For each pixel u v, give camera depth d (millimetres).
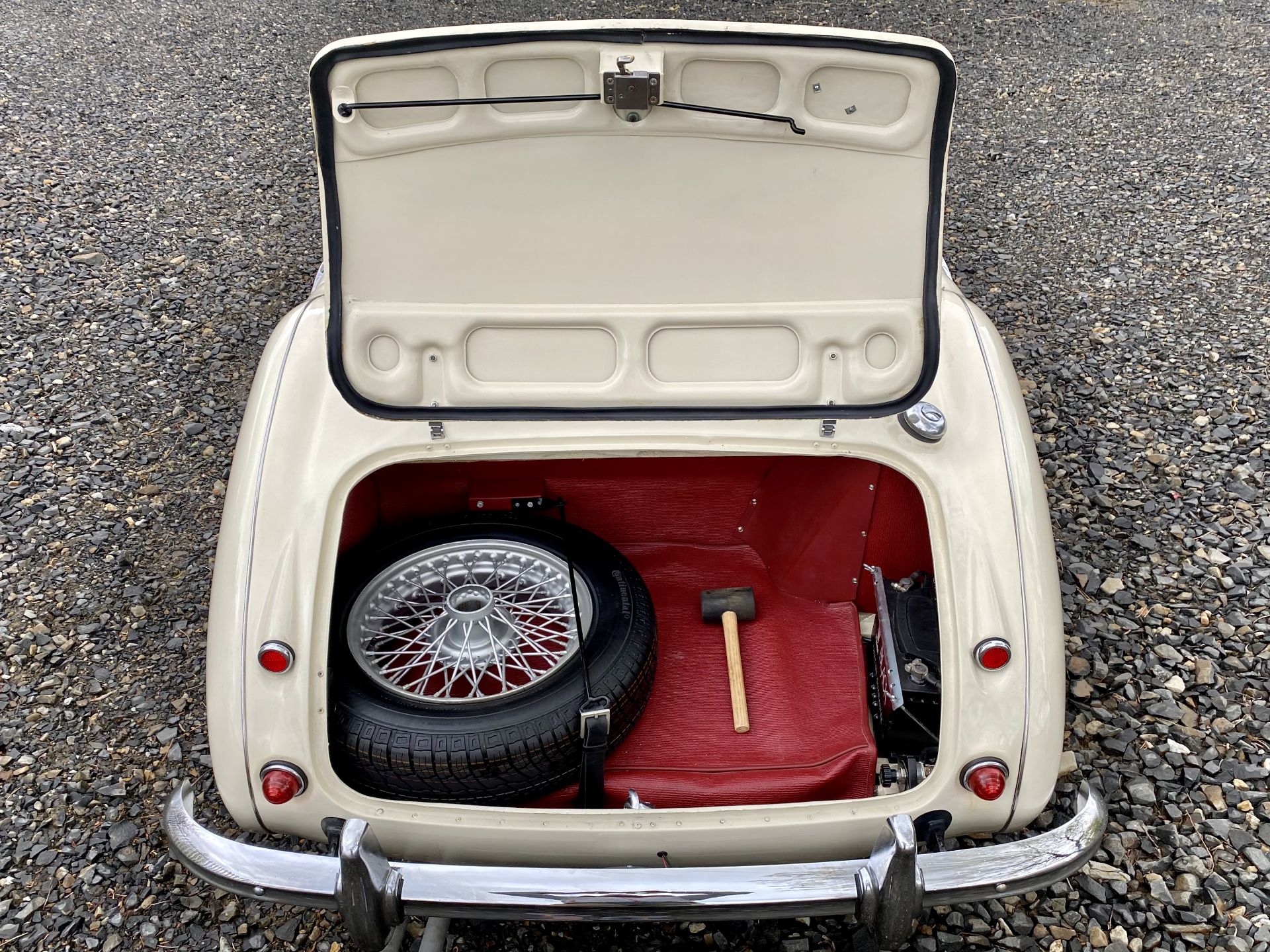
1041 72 7453
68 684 3090
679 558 2896
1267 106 6773
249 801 1980
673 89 1695
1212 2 8766
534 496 2721
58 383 4414
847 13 8586
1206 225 5465
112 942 2428
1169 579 3361
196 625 3291
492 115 1718
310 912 2492
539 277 1918
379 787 2088
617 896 1811
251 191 6031
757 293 1949
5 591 3406
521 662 2289
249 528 2123
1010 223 5551
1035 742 1979
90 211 5766
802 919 2463
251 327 4805
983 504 2178
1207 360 4434
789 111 1721
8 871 2582
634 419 2049
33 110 7000
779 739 2410
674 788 2264
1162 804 2680
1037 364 4426
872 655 2619
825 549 2646
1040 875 1907
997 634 2008
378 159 1762
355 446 2215
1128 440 3990
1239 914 2422
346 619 2271
